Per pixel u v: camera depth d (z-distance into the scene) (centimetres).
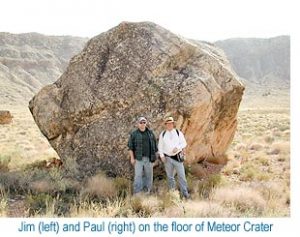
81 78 1295
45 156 1592
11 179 1066
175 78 1204
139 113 1195
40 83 16275
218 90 1230
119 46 1273
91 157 1214
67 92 1305
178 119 1166
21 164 1373
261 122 3803
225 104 1306
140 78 1220
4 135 2803
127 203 891
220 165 1382
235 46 19788
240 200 941
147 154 1020
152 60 1219
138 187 1010
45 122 1311
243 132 2839
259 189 1039
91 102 1248
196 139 1266
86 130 1253
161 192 998
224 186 1073
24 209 879
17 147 1948
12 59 16675
